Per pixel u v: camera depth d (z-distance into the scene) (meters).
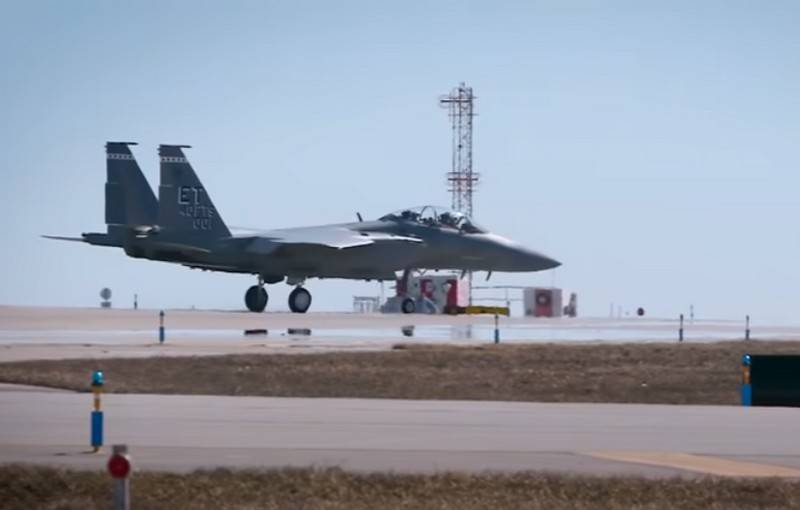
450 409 99.50
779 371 118.88
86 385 110.62
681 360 156.25
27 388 109.38
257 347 159.88
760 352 168.25
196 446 74.50
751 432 86.44
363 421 88.75
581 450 76.06
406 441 78.38
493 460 71.31
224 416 90.31
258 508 57.50
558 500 59.88
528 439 80.56
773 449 77.81
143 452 71.88
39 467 63.19
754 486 63.06
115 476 47.22
